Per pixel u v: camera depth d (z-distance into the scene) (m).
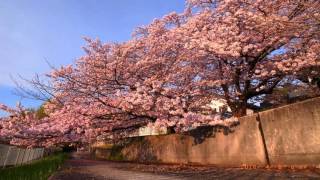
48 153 42.06
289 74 16.44
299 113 11.66
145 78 19.25
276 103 20.86
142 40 19.30
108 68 18.31
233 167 14.20
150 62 18.30
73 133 19.33
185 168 15.20
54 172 14.93
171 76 18.34
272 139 12.85
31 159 29.84
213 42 15.47
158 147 20.77
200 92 18.52
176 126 18.03
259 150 13.47
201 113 18.31
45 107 20.42
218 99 18.92
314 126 11.05
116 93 18.17
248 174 11.13
